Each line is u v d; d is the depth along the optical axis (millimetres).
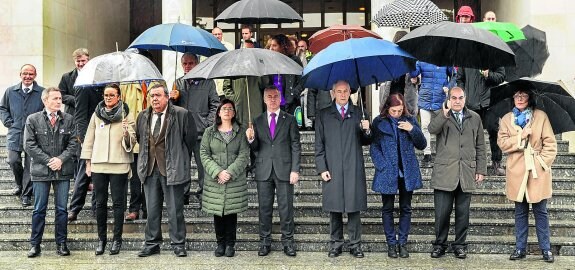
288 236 7457
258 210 8312
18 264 7051
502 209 8211
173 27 8070
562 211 8188
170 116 7418
